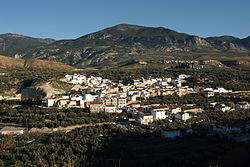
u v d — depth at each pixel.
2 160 157.25
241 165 128.50
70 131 196.12
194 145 152.12
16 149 168.38
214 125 175.25
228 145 148.00
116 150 151.38
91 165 139.75
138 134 178.25
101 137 176.88
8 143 174.75
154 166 132.12
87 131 188.00
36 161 148.38
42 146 168.88
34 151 159.50
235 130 167.12
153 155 143.25
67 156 149.50
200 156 136.88
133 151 149.62
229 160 132.38
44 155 156.12
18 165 145.62
